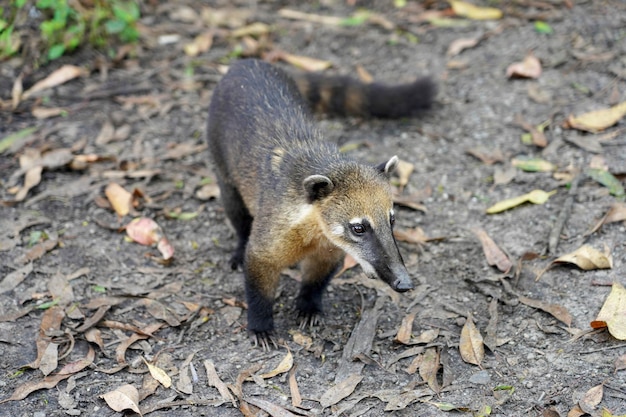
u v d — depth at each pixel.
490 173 6.65
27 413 4.62
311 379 4.90
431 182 6.62
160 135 7.24
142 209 6.40
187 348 5.16
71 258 5.85
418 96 7.24
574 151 6.70
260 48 8.37
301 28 8.77
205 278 5.80
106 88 7.80
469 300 5.46
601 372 4.71
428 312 5.39
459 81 7.81
